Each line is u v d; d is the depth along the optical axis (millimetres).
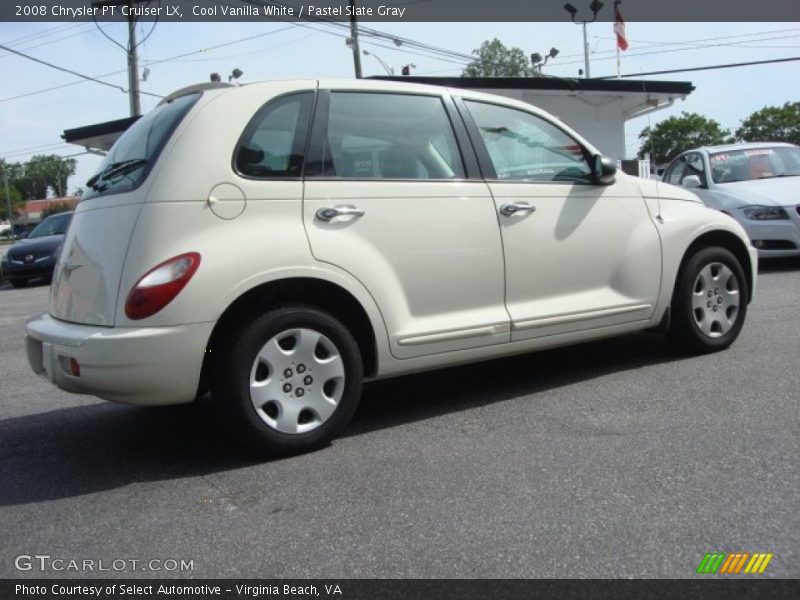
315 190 3619
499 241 4145
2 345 7523
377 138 3889
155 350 3203
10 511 3139
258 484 3279
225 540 2775
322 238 3578
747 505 2846
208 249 3316
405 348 3844
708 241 5117
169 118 3619
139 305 3217
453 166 4094
